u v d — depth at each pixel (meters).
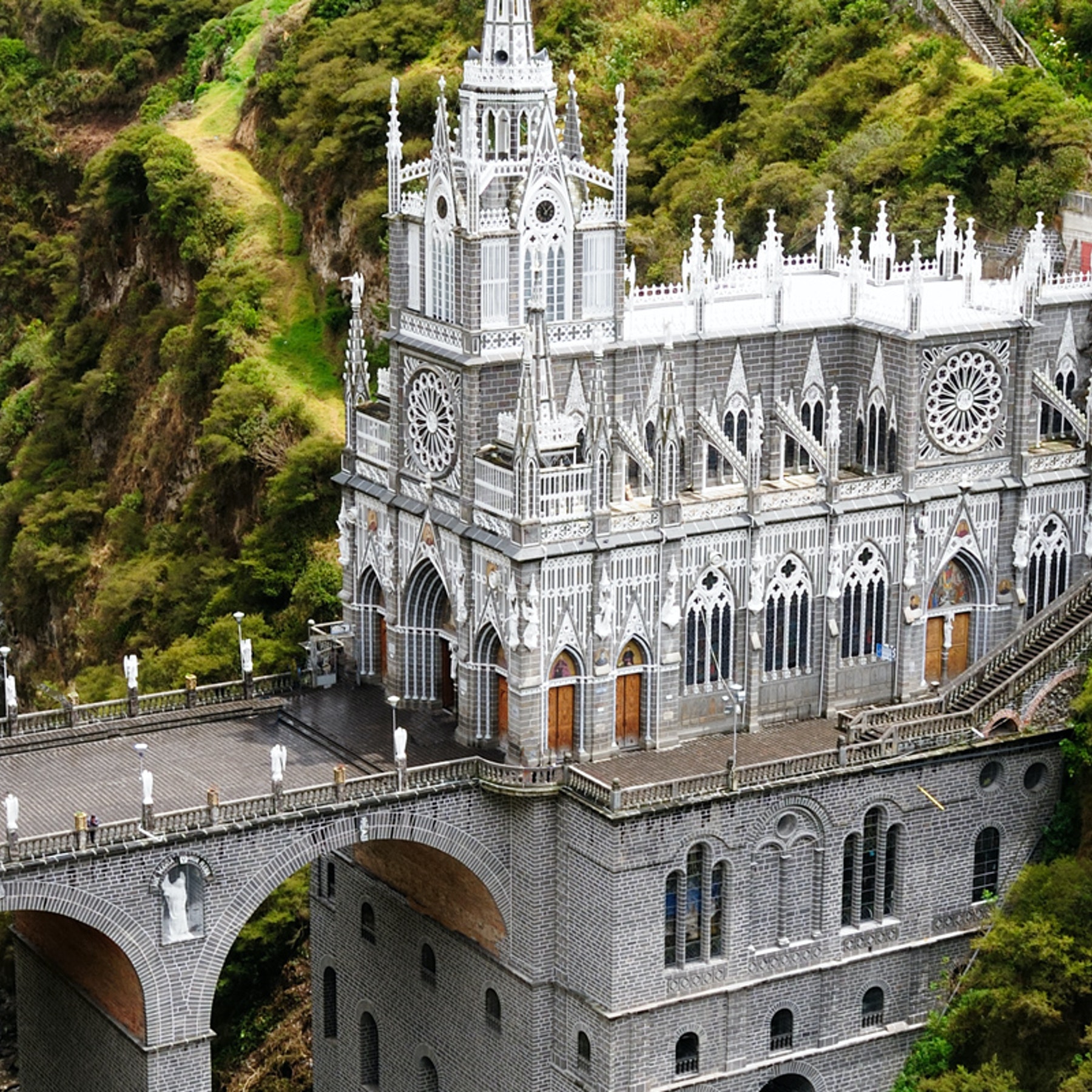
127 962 117.88
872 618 133.50
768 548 128.50
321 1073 146.62
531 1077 125.62
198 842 116.25
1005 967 121.94
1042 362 136.88
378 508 133.88
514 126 125.62
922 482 132.62
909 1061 126.81
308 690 136.75
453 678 132.00
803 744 128.12
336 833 120.31
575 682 124.88
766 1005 125.44
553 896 124.25
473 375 123.62
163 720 130.75
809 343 132.62
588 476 122.38
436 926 131.75
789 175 195.75
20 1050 136.62
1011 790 130.75
